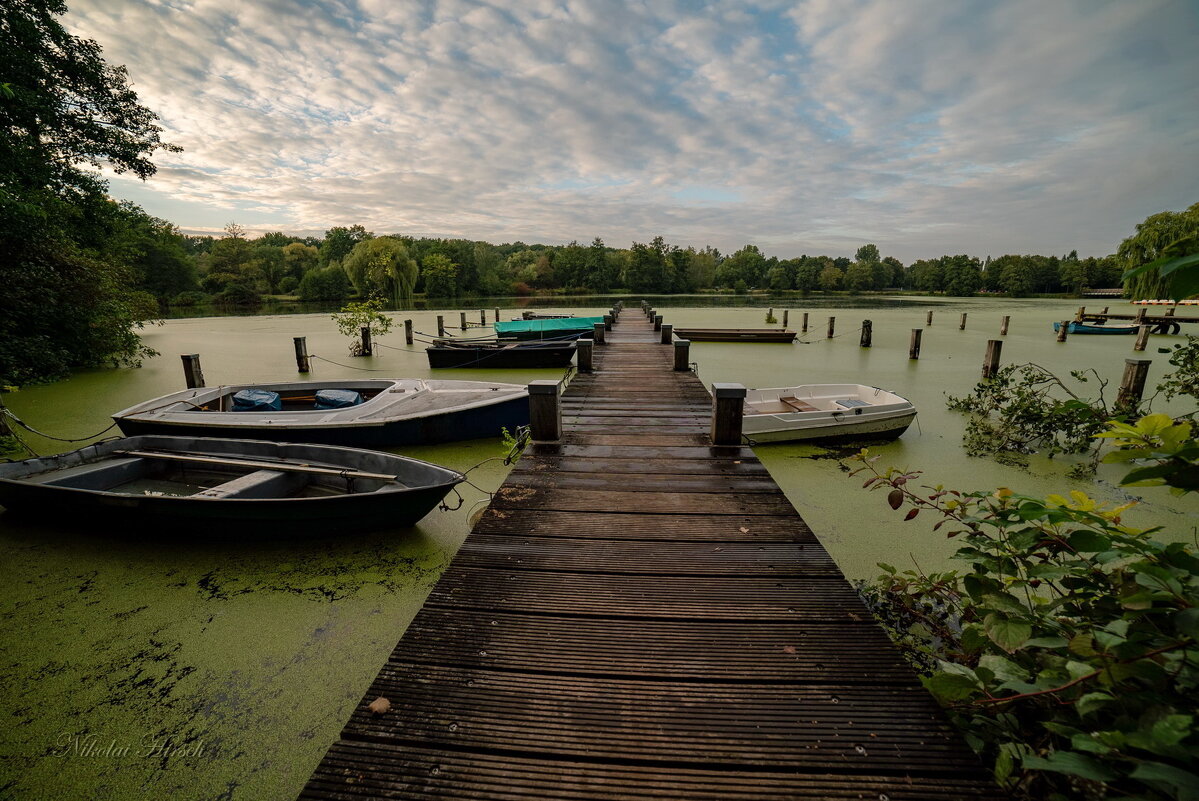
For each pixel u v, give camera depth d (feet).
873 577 12.19
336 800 4.66
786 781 4.81
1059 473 18.92
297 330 68.49
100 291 38.17
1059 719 4.84
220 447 17.30
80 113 40.32
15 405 28.68
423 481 14.88
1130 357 45.62
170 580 12.76
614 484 11.35
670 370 26.05
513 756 5.05
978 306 122.31
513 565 8.26
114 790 7.77
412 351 50.55
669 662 6.23
